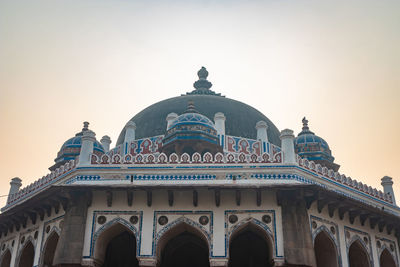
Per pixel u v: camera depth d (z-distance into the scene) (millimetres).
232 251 11047
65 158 15312
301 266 9156
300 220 9602
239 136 14461
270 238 9555
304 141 15867
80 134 16062
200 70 18562
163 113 15148
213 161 10344
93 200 10055
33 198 10391
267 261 10805
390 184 14312
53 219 10797
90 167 10422
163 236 9742
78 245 9531
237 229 9688
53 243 10727
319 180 11000
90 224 9828
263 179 10094
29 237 11648
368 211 10891
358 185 12391
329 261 10461
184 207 9914
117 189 9602
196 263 11320
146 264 9438
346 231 10969
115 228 9992
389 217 11336
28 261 11898
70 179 10680
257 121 15375
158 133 14484
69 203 10031
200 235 9953
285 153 10430
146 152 13789
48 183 11906
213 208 9867
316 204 10328
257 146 13836
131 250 11172
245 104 16578
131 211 9922
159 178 10195
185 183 10078
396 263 12305
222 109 15195
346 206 10523
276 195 9844
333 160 15891
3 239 13250
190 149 11984
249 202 9891
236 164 10266
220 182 10070
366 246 11430
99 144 14305
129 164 10391
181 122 12281
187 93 17500
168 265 11055
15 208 11125
